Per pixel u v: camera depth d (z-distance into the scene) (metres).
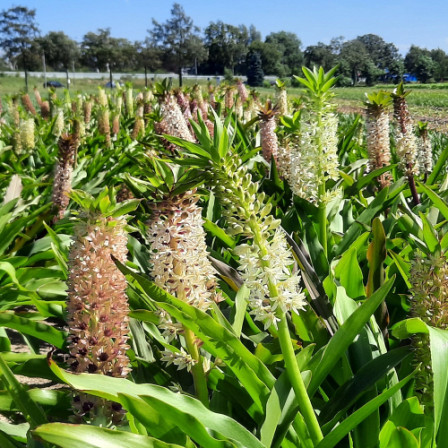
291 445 1.00
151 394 0.85
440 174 2.54
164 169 0.96
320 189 1.61
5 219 2.11
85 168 3.39
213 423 0.86
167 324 0.93
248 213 0.84
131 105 6.04
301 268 1.30
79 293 0.86
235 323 1.09
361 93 28.03
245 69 54.16
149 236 0.88
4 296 1.85
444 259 0.95
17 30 39.34
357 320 0.96
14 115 4.90
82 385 0.81
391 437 0.88
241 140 2.70
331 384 1.19
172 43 43.00
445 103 21.25
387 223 1.80
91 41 42.66
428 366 0.97
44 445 0.93
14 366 1.21
